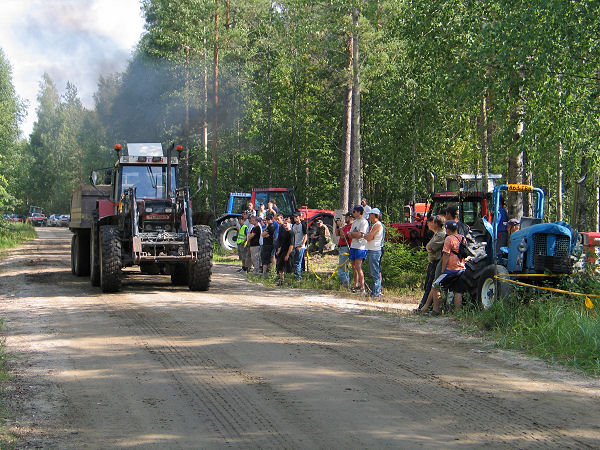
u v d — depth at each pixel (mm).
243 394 6098
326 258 23906
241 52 37312
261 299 12898
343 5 26016
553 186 32469
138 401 5895
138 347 8156
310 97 36500
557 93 14789
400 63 27281
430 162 29172
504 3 14758
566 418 5402
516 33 14281
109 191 17422
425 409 5637
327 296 13508
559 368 7219
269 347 8156
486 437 4926
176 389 6281
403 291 14320
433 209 17594
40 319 10367
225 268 20781
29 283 15961
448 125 24125
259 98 39500
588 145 16031
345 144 29578
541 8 13523
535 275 10484
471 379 6695
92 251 15258
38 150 92875
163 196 15500
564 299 10070
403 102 25688
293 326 9703
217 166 37188
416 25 18344
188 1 36188
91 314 10812
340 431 5074
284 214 25016
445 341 8711
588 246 11641
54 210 92938
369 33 26125
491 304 10328
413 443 4797
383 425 5211
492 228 10945
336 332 9258
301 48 29781
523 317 9484
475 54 15570
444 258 10688
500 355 7863
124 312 11016
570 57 13961
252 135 39031
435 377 6754
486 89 16516
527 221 11969
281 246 15477
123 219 14289
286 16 29672
